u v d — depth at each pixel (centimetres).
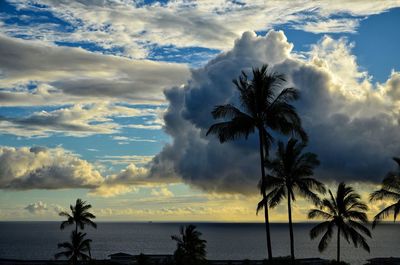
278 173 4278
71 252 6575
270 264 3297
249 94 3338
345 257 17325
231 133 3328
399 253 19688
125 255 11050
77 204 6638
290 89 3347
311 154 4281
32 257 16475
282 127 3297
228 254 18038
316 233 5253
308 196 4256
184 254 5916
